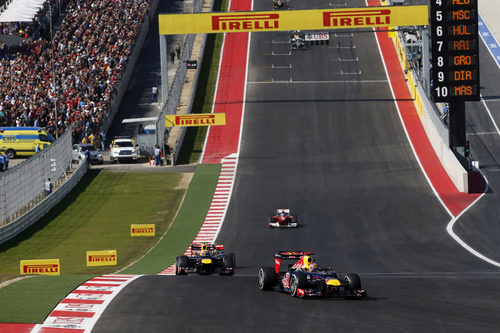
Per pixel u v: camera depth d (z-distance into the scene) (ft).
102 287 282.56
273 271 281.95
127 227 641.81
